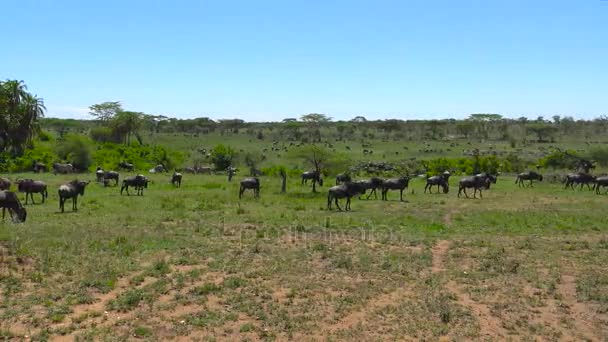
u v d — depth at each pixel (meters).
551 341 10.44
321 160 42.50
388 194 39.22
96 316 10.83
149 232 19.81
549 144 102.69
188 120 141.25
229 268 14.89
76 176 53.47
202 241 18.53
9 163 59.47
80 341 9.51
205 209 28.23
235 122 144.38
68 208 27.64
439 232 22.25
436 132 125.38
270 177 58.31
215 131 139.75
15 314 10.58
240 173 63.88
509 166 64.50
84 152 64.50
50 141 78.75
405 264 16.12
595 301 12.95
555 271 15.62
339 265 15.73
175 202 29.92
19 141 62.03
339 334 10.45
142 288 12.73
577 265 16.52
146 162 71.81
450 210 29.80
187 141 113.56
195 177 56.66
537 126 112.88
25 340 9.47
